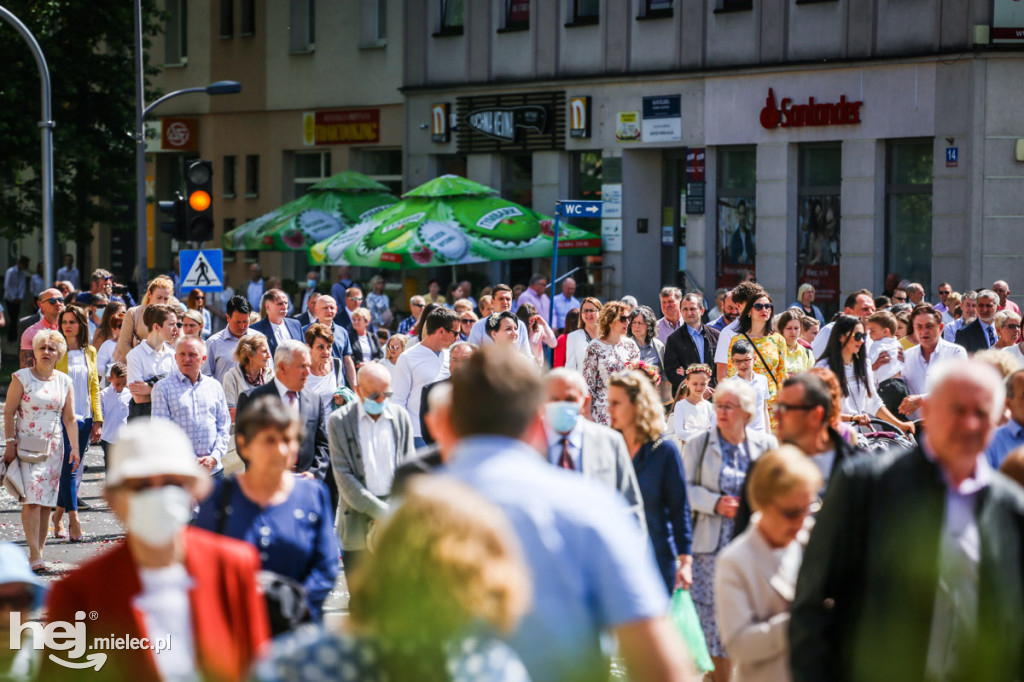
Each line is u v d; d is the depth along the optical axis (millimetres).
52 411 25281
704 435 17281
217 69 85750
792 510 12000
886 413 23891
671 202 65750
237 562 10266
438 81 71812
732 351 24219
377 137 76875
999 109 54188
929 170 56312
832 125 57781
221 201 86312
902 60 55688
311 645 6781
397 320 65625
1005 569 10555
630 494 15148
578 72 66125
